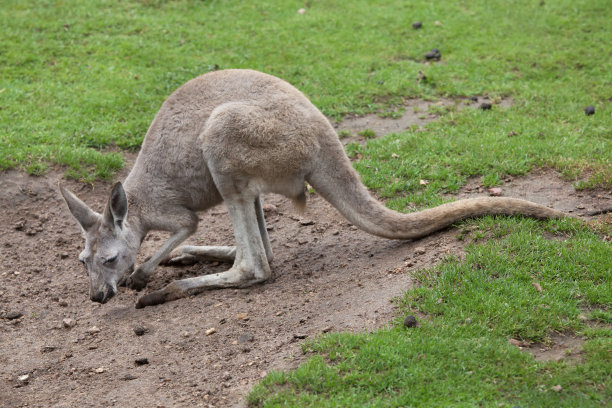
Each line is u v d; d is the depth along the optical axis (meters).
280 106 7.19
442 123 10.80
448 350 5.52
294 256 8.07
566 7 15.15
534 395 5.04
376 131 10.90
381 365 5.41
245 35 14.29
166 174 7.47
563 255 6.67
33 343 6.92
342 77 12.56
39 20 14.41
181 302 7.31
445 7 15.49
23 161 9.84
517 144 9.70
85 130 10.73
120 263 7.22
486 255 6.71
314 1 15.90
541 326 5.78
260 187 7.26
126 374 6.08
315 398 5.15
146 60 13.16
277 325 6.46
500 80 12.39
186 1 15.70
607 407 4.87
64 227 9.09
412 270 6.83
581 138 9.88
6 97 11.66
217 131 7.05
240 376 5.72
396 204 8.62
